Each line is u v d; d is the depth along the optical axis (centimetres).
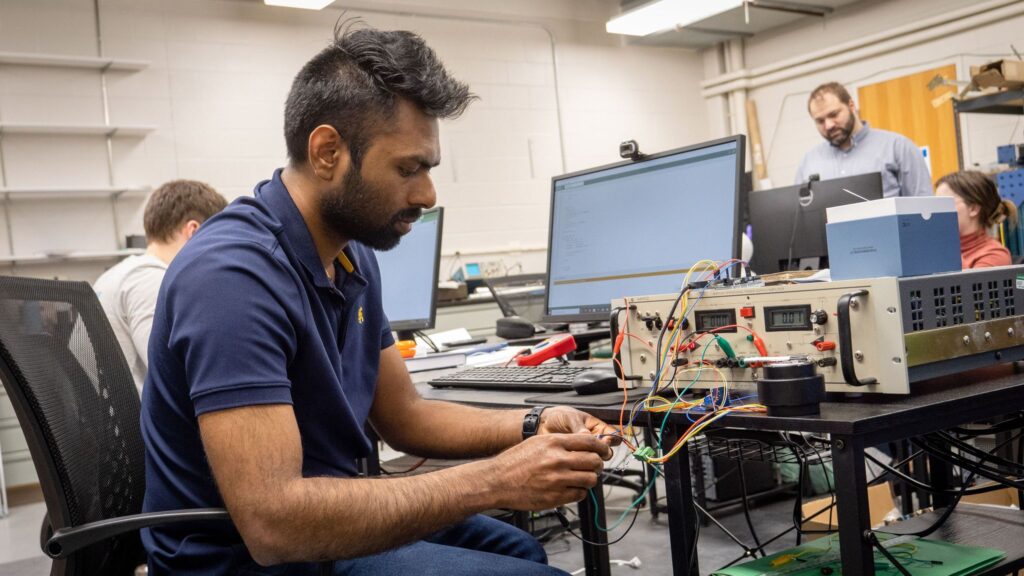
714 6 523
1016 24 543
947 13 570
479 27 620
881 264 100
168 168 508
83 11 487
